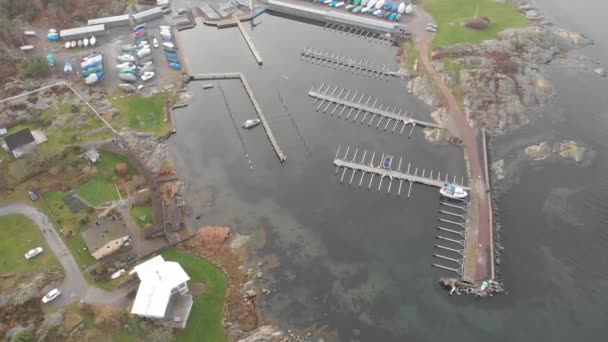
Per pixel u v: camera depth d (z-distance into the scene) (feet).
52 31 459.73
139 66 428.15
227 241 296.71
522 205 315.99
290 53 473.67
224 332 247.91
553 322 255.70
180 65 436.76
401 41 468.75
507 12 504.02
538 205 315.78
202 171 345.72
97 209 303.89
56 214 297.94
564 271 278.67
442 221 308.19
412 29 479.00
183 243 292.61
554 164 344.69
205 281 271.49
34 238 282.97
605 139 366.84
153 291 242.78
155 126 376.89
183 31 501.97
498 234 297.12
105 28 477.36
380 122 387.55
